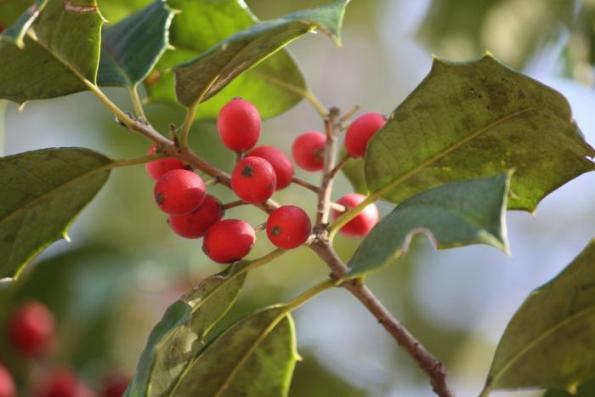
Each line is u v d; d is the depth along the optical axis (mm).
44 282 589
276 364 453
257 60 431
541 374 437
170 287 635
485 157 440
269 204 432
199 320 434
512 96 429
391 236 405
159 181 426
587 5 599
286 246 426
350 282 438
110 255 603
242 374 453
